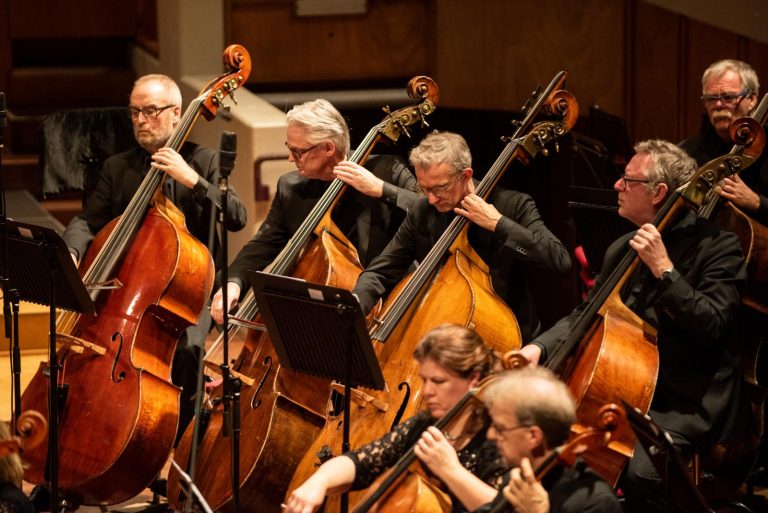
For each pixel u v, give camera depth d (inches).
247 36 979.9
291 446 438.0
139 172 528.1
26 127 964.6
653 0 782.5
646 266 409.4
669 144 406.6
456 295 422.3
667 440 303.0
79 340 449.4
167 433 449.1
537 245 431.2
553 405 283.9
